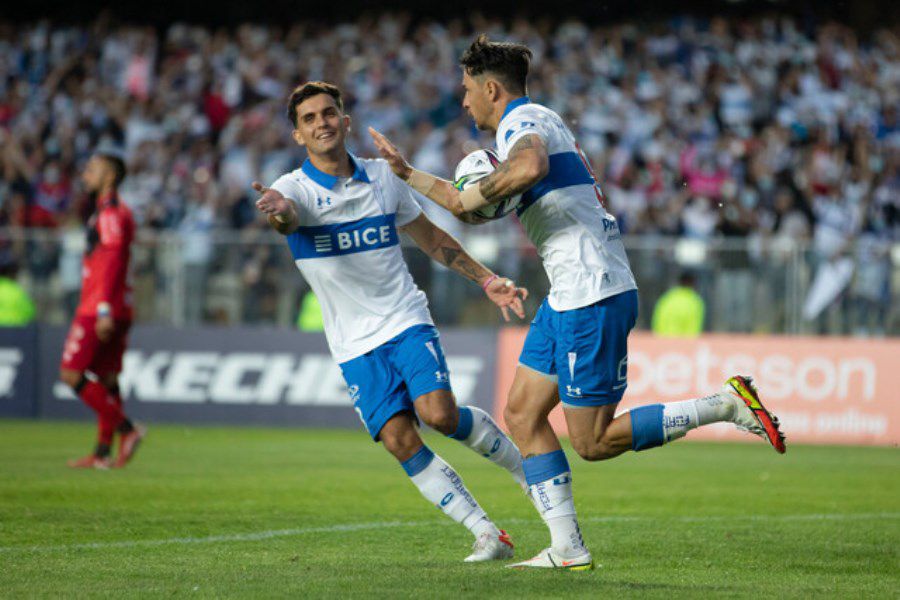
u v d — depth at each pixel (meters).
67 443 42.66
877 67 81.69
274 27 89.12
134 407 53.41
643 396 50.34
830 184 70.94
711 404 18.45
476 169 18.27
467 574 18.06
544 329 18.75
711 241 51.34
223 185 70.00
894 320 50.69
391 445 19.75
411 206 20.77
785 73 80.31
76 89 80.50
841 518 26.59
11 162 74.62
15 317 54.44
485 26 86.62
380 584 17.09
